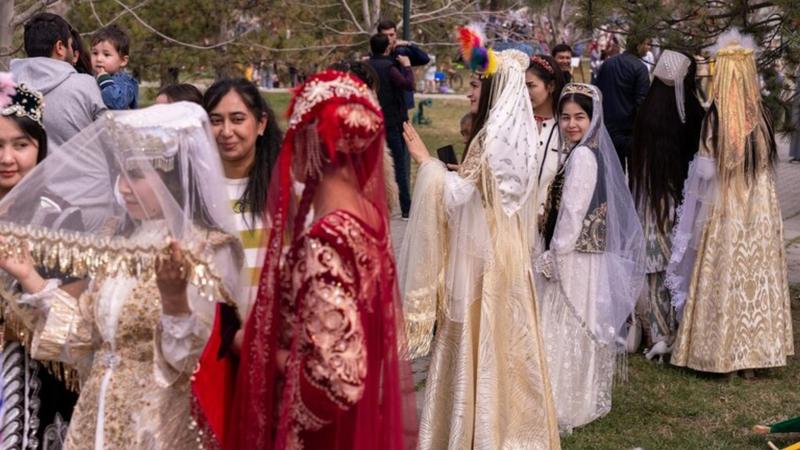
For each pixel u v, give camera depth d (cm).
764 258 628
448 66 2220
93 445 314
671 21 738
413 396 301
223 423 303
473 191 457
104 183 308
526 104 473
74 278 333
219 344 303
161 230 296
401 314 295
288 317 271
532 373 470
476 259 462
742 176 623
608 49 1010
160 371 309
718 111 623
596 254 545
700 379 632
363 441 266
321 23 1542
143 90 1989
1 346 347
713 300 628
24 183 314
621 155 793
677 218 657
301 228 267
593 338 546
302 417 258
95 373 319
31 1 984
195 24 1472
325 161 266
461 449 459
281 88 2520
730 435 539
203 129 304
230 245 310
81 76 557
